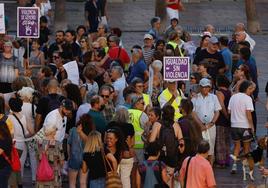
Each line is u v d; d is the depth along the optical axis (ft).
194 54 166.81
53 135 114.83
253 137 131.03
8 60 145.48
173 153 111.24
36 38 156.56
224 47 152.66
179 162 110.73
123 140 107.86
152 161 104.94
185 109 113.70
